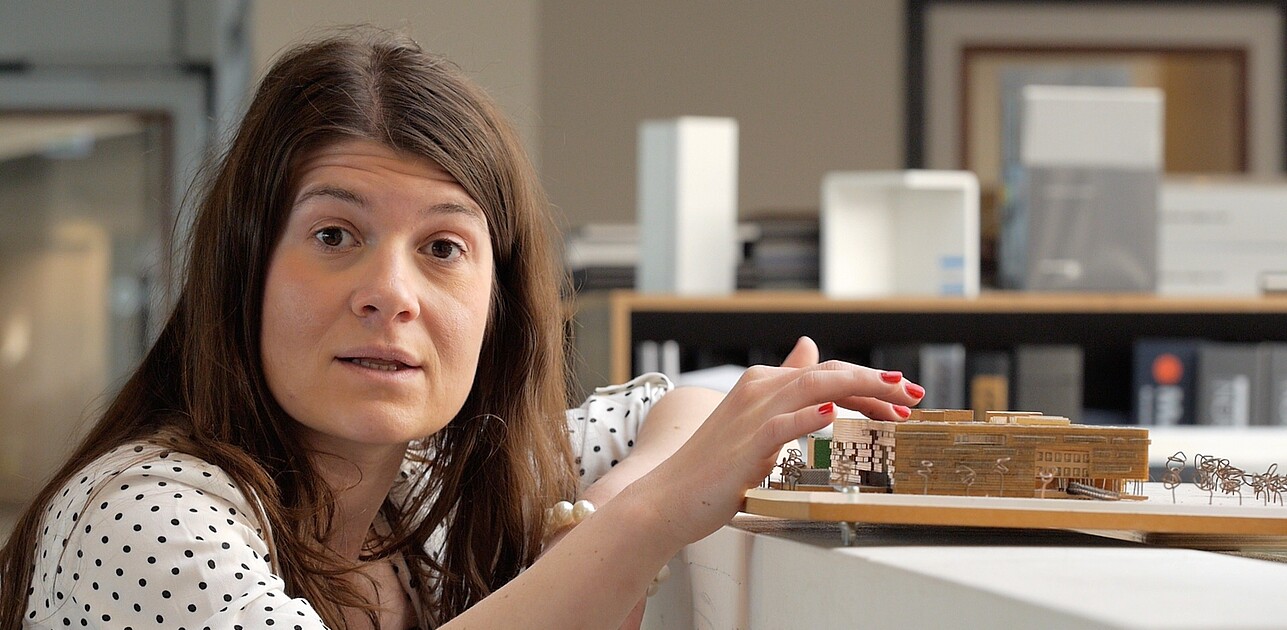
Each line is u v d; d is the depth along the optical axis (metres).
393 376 0.90
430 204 0.92
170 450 0.89
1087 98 3.09
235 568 0.81
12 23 4.53
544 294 1.12
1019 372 3.05
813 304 2.91
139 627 0.80
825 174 4.82
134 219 4.57
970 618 0.50
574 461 1.18
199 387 0.95
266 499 0.90
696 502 0.77
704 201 2.98
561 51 4.75
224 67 4.56
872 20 4.85
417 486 1.15
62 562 0.84
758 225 3.14
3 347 4.54
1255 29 4.91
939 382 3.06
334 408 0.90
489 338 1.11
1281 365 3.04
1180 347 3.05
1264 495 0.84
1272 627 0.42
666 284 3.00
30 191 4.56
